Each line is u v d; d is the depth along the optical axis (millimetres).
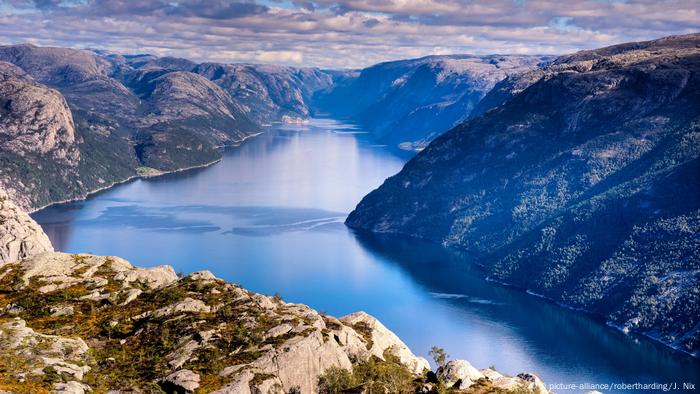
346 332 164625
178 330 157250
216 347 148125
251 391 134375
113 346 154250
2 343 141125
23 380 127688
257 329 154500
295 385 142375
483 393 151125
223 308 167375
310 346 148625
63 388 126938
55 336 150500
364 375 151500
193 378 135250
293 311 168750
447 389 152125
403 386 151625
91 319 168750
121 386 134125
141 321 166750
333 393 143375
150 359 146250
